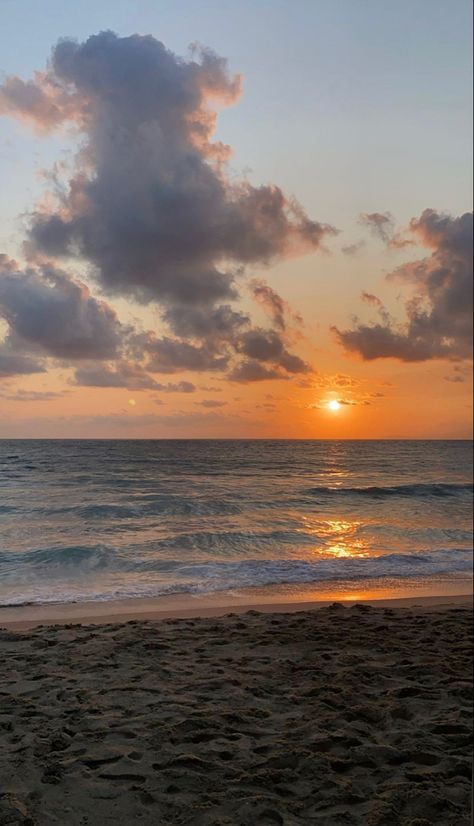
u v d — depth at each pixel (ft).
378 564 35.12
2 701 13.23
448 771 10.75
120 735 11.63
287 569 32.50
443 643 19.45
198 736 11.73
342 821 9.03
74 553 24.00
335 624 21.54
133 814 8.95
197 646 18.30
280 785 9.99
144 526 37.55
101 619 21.57
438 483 80.74
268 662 16.92
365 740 11.91
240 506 49.24
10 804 8.91
